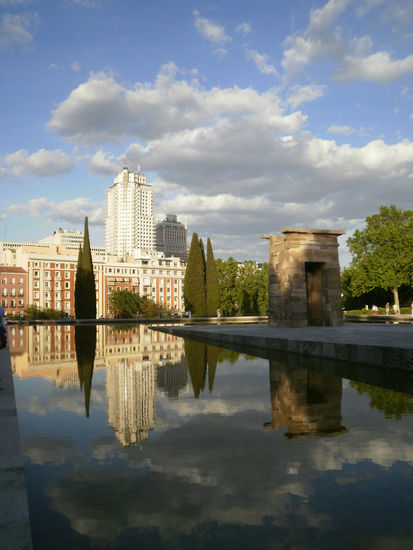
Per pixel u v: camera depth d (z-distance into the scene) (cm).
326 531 273
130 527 283
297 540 263
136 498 325
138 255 12925
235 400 685
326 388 786
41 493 336
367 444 452
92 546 259
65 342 2031
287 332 1903
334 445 448
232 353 1448
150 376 948
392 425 527
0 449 399
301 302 2395
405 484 347
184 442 462
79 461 405
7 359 1138
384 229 5653
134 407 639
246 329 2288
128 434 495
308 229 2425
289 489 339
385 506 309
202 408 629
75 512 304
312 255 2438
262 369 1047
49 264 10388
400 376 918
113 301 8956
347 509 305
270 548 254
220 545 256
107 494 333
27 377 948
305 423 540
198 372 1006
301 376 931
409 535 269
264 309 8525
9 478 331
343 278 6694
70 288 10656
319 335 1636
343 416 575
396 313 4941
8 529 254
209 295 6469
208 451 431
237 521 288
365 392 745
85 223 5981
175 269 12550
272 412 602
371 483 350
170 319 5659
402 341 1264
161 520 291
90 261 5969
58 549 257
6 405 597
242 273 8644
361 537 266
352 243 6084
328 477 363
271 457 412
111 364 1177
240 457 412
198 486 345
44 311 7581
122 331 3098
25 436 489
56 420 562
